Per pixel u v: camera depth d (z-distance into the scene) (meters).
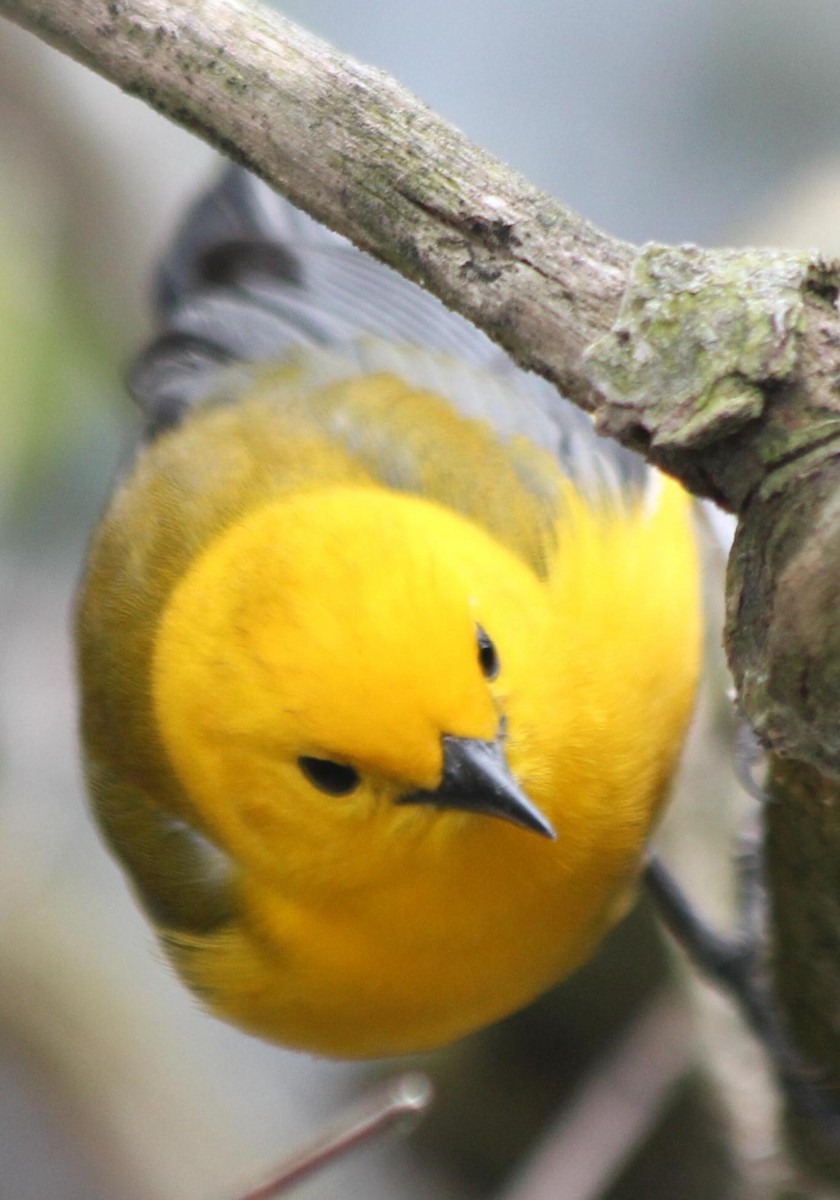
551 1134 13.48
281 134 7.74
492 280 7.46
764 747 7.86
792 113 15.28
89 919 14.29
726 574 7.15
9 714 13.73
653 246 7.19
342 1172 14.38
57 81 13.96
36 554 13.83
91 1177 13.40
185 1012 14.71
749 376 6.85
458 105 15.53
